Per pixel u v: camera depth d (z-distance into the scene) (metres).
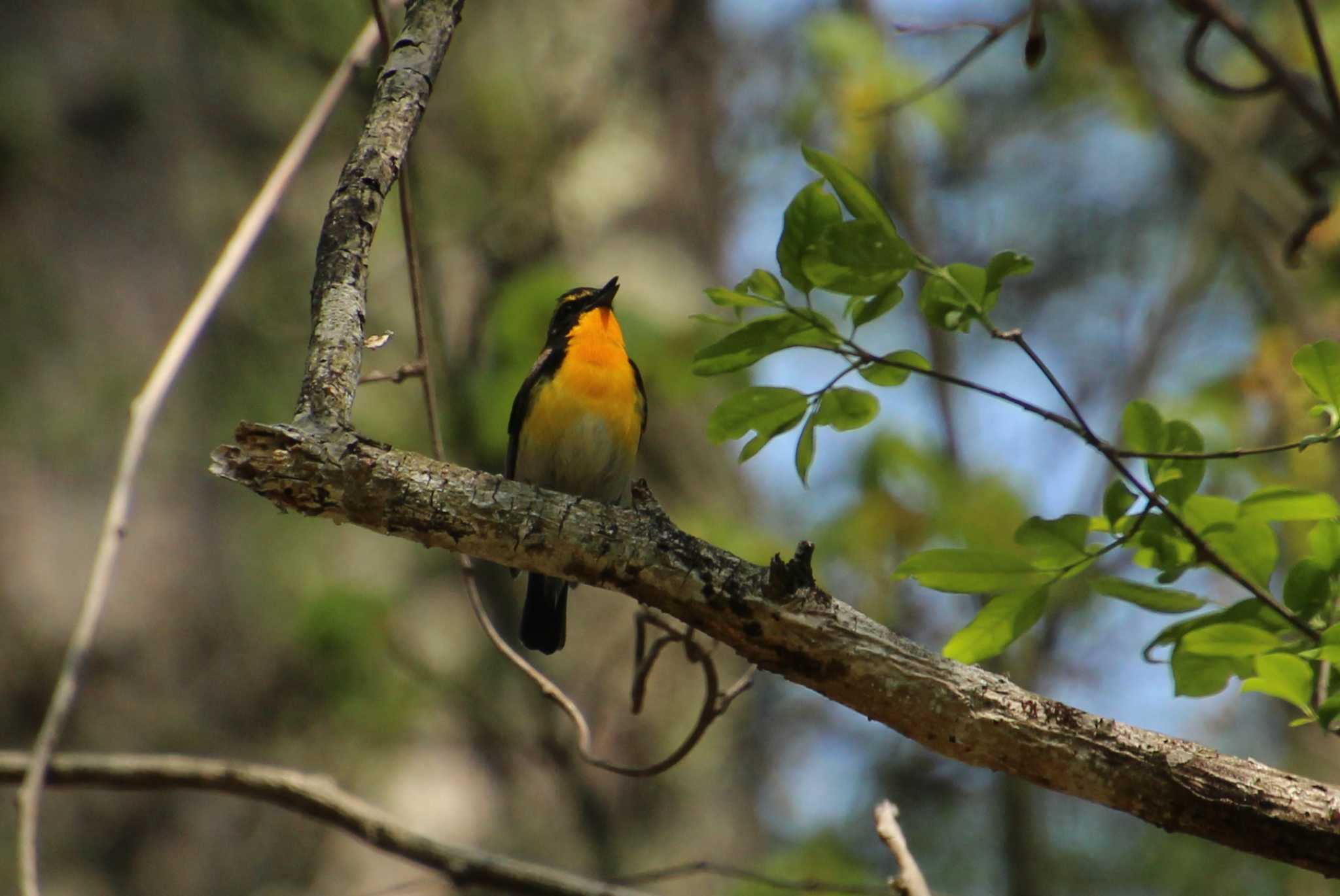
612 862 11.03
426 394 6.52
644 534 4.61
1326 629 4.56
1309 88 8.31
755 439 5.60
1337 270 11.65
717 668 12.37
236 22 12.34
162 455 10.58
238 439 4.41
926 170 16.12
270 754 10.21
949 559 5.18
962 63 7.20
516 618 11.66
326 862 10.26
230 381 11.17
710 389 12.23
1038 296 17.83
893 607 11.77
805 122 13.01
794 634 4.58
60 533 10.09
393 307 12.04
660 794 11.50
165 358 6.32
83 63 11.38
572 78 13.80
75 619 9.94
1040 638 10.98
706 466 13.17
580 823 11.02
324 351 4.70
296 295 11.71
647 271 13.15
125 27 11.74
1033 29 6.68
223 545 10.73
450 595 11.46
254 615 10.55
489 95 13.42
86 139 11.18
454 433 11.49
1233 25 7.22
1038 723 4.60
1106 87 13.54
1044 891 11.13
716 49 15.73
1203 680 5.39
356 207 5.08
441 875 7.58
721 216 15.38
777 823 16.28
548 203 13.01
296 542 11.09
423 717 10.81
